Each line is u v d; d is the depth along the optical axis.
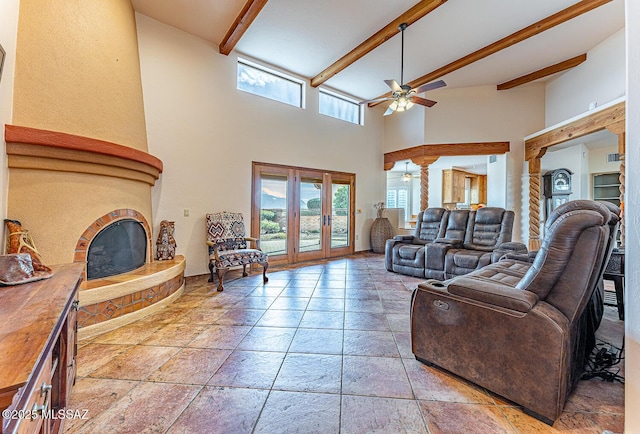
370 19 3.96
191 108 4.34
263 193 5.27
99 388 1.69
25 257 1.56
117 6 3.02
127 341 2.30
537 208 5.68
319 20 4.00
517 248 3.78
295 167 5.72
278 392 1.67
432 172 8.84
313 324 2.66
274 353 2.12
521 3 3.62
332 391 1.68
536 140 5.59
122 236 3.00
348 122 6.67
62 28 2.44
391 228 7.05
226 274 4.68
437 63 5.15
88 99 2.58
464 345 1.73
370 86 6.20
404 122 6.97
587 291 1.48
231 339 2.34
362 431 1.38
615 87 4.37
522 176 5.99
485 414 1.49
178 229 4.22
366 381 1.78
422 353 1.96
